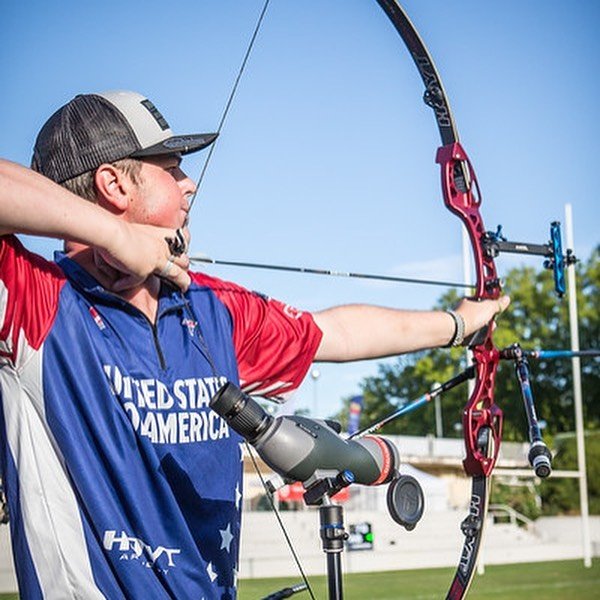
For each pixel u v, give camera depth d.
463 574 3.03
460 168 3.29
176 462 2.30
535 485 37.84
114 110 2.32
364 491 30.45
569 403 47.16
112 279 2.31
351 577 18.89
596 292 48.31
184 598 2.29
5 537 7.41
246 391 2.60
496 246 3.20
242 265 2.93
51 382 2.23
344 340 2.74
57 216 2.06
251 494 25.89
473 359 3.14
